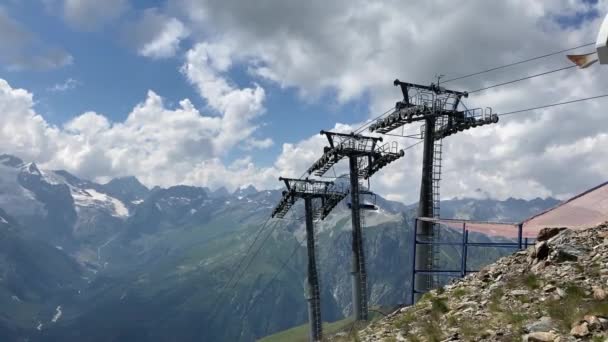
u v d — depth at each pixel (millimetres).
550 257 19500
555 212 23297
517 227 23984
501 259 22484
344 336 21750
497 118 47938
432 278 43125
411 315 19641
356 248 57875
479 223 26391
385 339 18062
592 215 21578
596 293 15617
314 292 69625
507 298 17656
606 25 10391
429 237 44750
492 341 14492
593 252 18984
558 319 14664
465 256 26219
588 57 10930
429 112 48188
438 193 47875
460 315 17469
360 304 55250
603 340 12609
